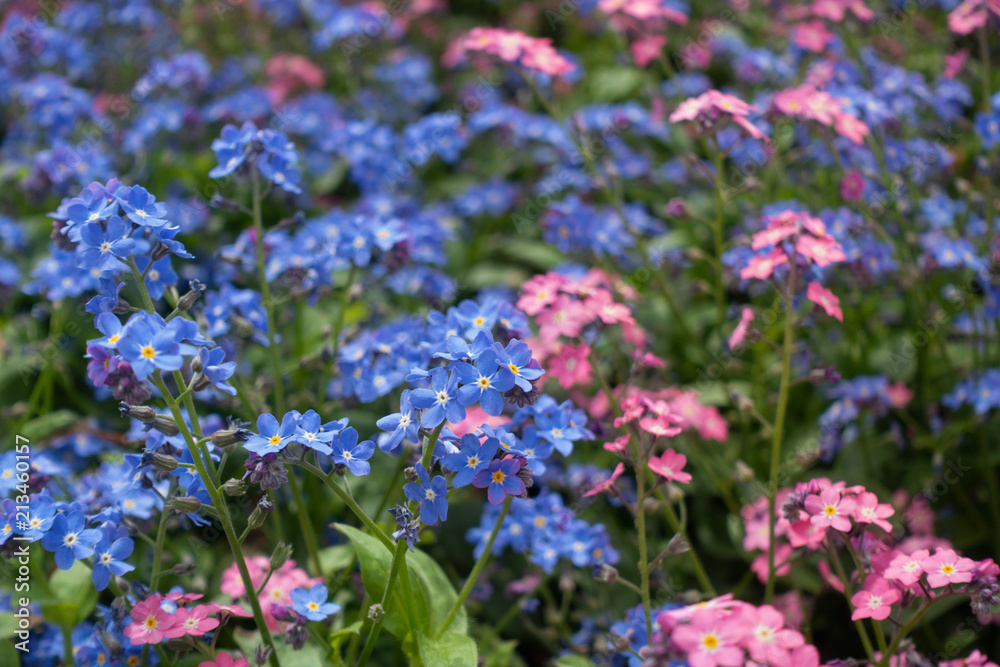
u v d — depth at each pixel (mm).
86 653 356
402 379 380
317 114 594
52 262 454
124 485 360
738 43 629
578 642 393
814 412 448
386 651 393
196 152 584
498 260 577
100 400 453
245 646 355
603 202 570
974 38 525
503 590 417
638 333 421
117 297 333
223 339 381
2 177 502
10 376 443
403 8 723
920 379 440
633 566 413
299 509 376
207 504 336
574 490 407
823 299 360
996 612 391
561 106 677
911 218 460
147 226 333
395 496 396
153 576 344
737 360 456
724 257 450
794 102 410
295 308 446
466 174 646
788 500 342
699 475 432
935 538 420
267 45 718
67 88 515
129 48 643
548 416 351
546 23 821
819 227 363
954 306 448
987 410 417
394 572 331
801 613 398
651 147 639
